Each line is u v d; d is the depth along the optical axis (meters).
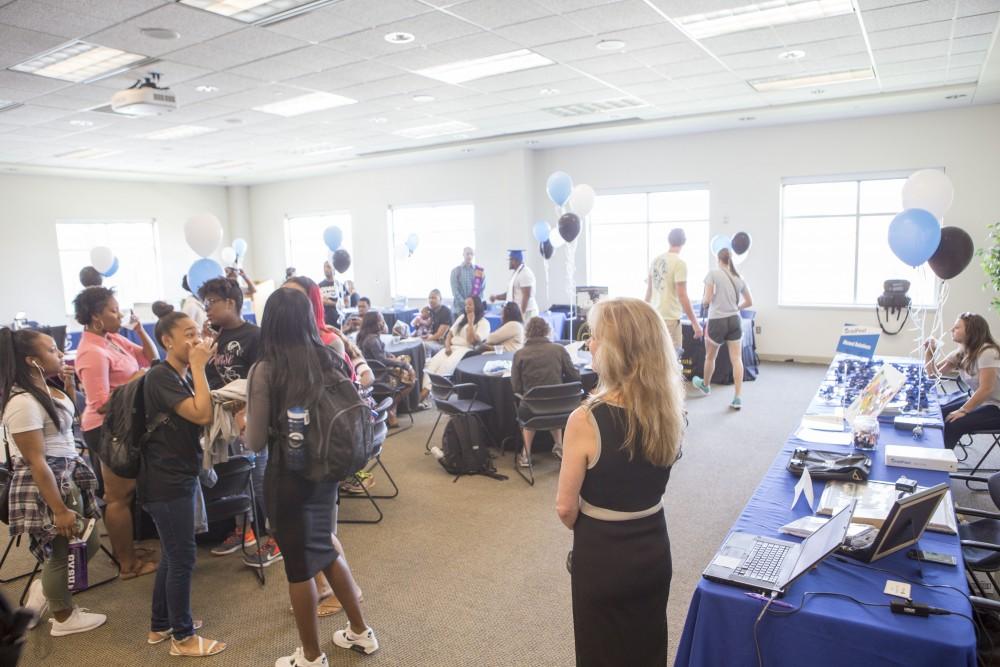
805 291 8.46
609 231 9.70
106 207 11.56
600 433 1.55
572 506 1.59
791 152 8.16
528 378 4.27
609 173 9.43
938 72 5.85
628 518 1.58
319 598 2.78
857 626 1.46
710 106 7.16
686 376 7.54
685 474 4.30
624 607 1.59
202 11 4.00
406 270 11.84
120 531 3.06
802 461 2.44
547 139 9.02
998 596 2.59
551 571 3.07
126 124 7.24
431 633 2.57
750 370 7.36
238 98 6.29
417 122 7.78
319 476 2.05
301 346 2.10
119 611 2.80
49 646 2.54
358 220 12.16
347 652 2.44
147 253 12.32
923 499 1.70
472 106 6.97
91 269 6.71
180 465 2.33
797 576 1.56
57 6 3.80
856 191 8.00
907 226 3.81
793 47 5.04
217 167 10.88
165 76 5.42
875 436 2.65
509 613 2.71
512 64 5.53
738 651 1.59
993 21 4.48
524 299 6.29
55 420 2.47
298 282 2.96
